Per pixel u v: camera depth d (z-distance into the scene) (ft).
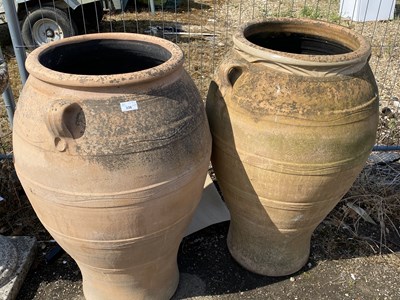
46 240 8.04
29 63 5.13
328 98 5.52
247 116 5.79
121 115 4.80
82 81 4.64
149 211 5.23
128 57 6.37
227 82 6.00
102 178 4.86
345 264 7.84
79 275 7.48
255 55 5.69
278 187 6.04
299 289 7.38
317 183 5.96
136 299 6.68
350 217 8.78
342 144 5.71
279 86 5.57
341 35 6.59
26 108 5.13
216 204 8.68
